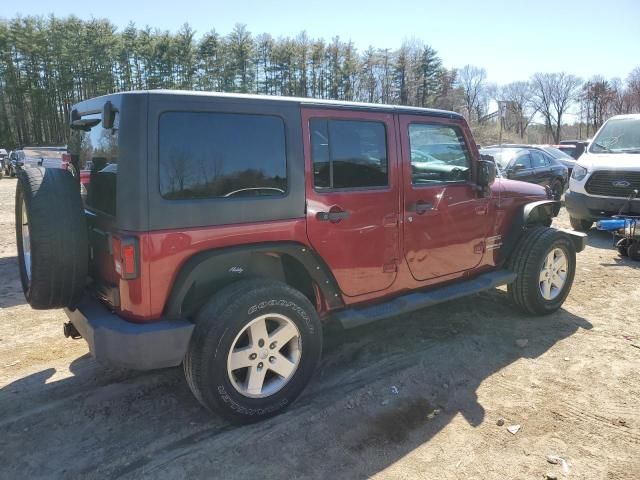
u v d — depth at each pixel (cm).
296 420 320
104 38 6444
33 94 6350
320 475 271
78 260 296
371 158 364
